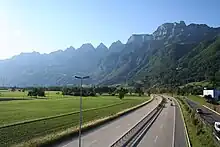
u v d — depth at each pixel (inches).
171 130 2397.9
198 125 2310.5
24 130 2209.6
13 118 3004.4
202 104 5413.4
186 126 2603.3
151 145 1745.8
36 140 1667.1
